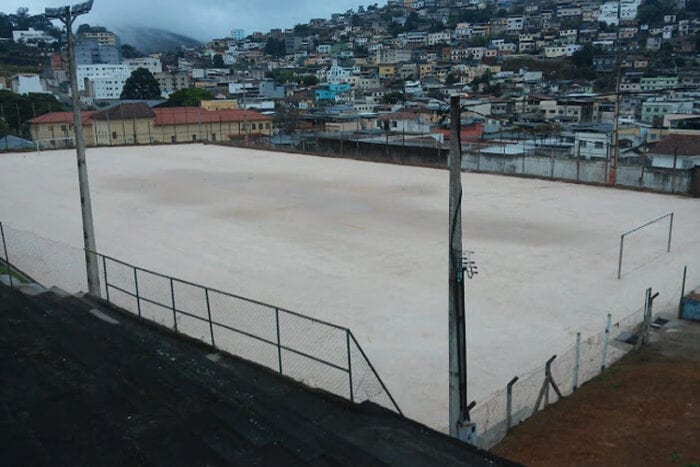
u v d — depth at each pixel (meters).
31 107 81.25
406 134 51.44
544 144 46.97
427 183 33.97
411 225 24.19
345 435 7.93
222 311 15.15
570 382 11.17
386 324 14.45
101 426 8.13
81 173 14.84
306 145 50.84
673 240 21.27
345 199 29.73
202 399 8.93
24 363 10.34
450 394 8.77
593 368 11.73
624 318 14.34
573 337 13.59
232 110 74.56
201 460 7.26
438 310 15.30
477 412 10.22
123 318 13.22
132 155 49.44
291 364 11.91
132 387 9.36
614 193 30.02
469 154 38.22
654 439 8.50
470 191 31.14
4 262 18.94
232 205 28.77
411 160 41.75
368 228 23.83
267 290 16.94
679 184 29.25
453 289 8.48
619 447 8.39
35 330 12.12
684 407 9.38
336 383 11.05
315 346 13.02
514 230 23.00
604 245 20.84
